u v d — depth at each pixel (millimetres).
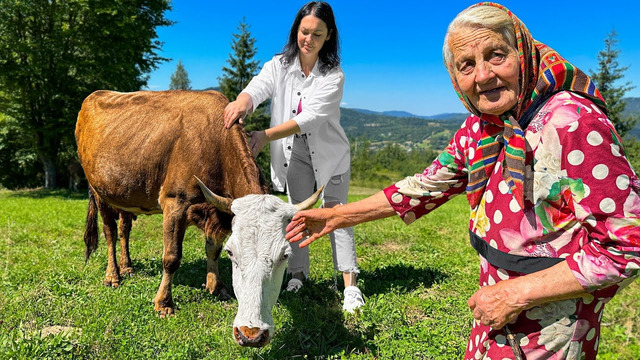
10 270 5348
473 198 1944
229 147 4109
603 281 1521
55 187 23984
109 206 5402
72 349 3434
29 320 4035
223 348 3553
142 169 4625
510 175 1697
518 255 1780
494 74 1665
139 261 6059
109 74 21234
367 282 5320
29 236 7383
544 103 1702
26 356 3146
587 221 1548
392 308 4297
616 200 1492
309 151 4758
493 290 1755
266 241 2881
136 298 4594
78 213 10453
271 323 2773
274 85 4695
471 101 1807
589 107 1597
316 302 4672
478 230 1960
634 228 1468
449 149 2258
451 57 1845
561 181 1616
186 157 4320
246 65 38156
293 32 4484
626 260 1477
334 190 4918
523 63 1668
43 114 21891
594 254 1537
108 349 3484
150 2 23578
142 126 4723
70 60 20156
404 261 6195
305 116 4309
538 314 1784
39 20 20344
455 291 5035
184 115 4520
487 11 1687
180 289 4918
